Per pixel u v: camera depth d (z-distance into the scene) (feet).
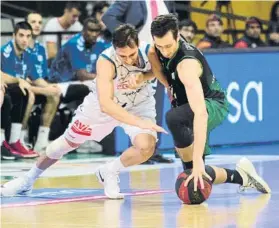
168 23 29.68
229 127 58.44
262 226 25.49
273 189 34.99
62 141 33.78
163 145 55.11
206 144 31.24
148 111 32.89
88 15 62.85
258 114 59.98
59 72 54.85
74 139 33.50
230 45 61.16
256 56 59.57
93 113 32.65
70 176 42.37
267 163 46.80
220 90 31.94
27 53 52.90
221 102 31.55
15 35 52.11
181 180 30.76
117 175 33.32
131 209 29.99
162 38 29.68
